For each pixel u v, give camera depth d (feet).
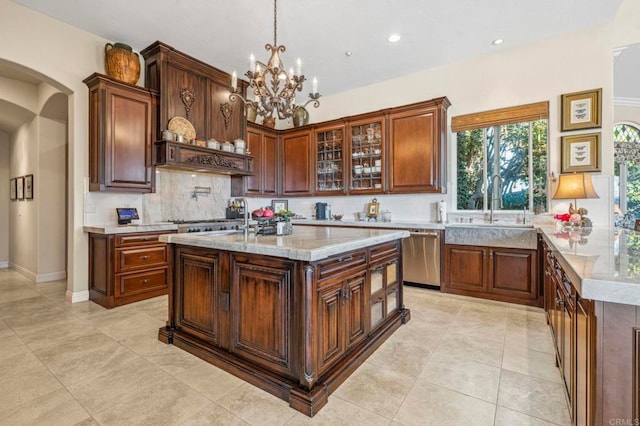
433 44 12.44
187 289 7.88
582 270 3.52
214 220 14.73
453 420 5.19
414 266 13.42
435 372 6.69
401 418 5.24
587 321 3.51
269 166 17.89
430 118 13.61
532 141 12.71
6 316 9.99
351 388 6.12
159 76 12.30
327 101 18.08
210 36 11.88
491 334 8.61
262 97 7.98
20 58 10.08
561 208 11.82
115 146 11.31
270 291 6.20
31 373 6.59
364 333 7.47
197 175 15.06
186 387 6.13
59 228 15.40
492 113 13.07
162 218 13.67
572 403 4.64
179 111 12.88
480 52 13.12
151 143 12.25
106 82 11.09
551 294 7.72
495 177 13.52
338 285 6.49
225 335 7.01
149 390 6.02
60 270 15.39
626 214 19.77
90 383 6.24
